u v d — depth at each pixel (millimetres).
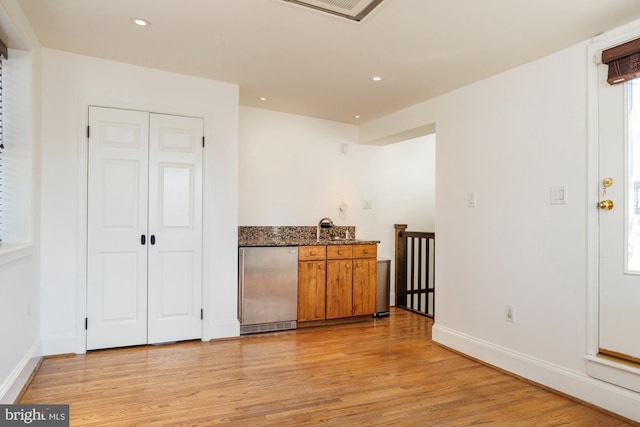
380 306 4527
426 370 2895
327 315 4098
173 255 3311
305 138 4625
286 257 3883
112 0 2146
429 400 2395
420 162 5379
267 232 4418
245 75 3279
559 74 2625
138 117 3182
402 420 2135
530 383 2695
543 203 2701
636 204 2238
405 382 2660
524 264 2818
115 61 3078
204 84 3402
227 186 3502
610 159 2342
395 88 3479
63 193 2947
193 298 3387
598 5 2068
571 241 2523
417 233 4832
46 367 2744
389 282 4609
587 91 2451
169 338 3305
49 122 2898
